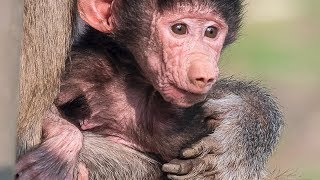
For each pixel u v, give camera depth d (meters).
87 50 10.61
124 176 10.48
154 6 10.41
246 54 36.12
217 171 10.79
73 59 10.50
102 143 10.46
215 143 10.83
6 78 6.17
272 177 12.45
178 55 10.17
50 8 9.60
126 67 10.61
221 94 11.64
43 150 9.15
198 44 10.24
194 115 11.06
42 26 9.55
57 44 9.66
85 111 10.43
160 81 10.27
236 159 11.05
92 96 10.45
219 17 10.43
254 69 34.12
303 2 44.81
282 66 35.34
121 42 10.62
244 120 11.38
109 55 10.62
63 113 10.12
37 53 9.52
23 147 9.30
